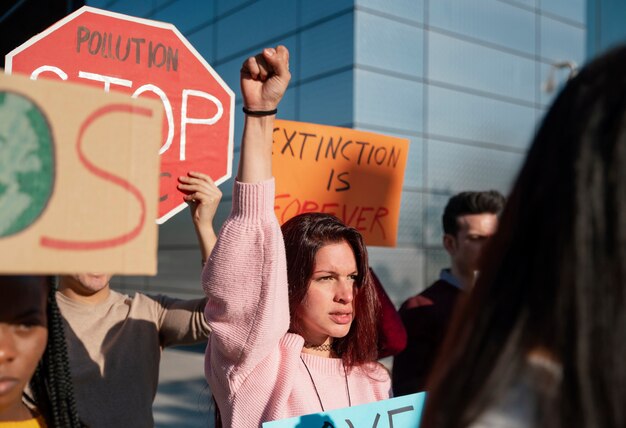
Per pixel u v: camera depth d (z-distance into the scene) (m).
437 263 8.21
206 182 1.98
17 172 0.70
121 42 1.86
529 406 0.64
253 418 1.47
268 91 1.37
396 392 2.51
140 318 2.10
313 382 1.62
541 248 0.65
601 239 0.60
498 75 8.95
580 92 0.66
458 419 0.66
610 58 0.67
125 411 1.93
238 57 8.95
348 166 2.64
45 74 1.75
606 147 0.61
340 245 1.69
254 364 1.44
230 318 1.39
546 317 0.64
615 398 0.59
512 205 0.71
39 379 1.03
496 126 8.90
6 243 0.69
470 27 8.57
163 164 1.92
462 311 0.75
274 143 2.46
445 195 8.30
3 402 0.86
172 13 10.23
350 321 1.69
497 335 0.67
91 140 0.75
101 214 0.76
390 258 7.76
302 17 8.01
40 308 0.90
